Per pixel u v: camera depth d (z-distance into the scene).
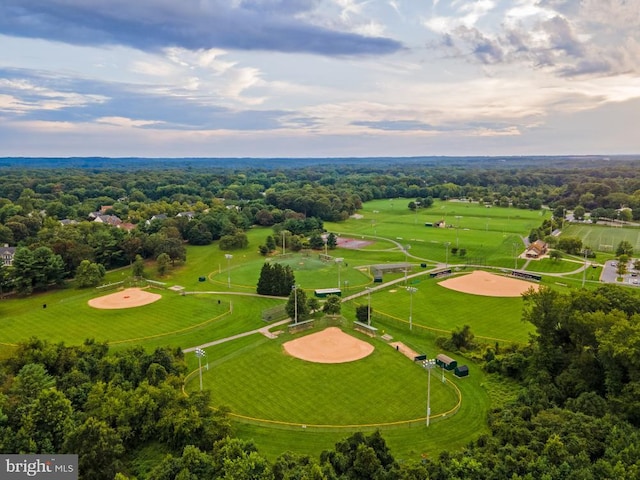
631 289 135.12
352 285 142.00
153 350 93.62
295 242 196.50
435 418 68.69
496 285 139.12
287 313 107.94
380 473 50.34
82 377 70.81
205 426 60.78
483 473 50.62
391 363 86.50
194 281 149.38
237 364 86.06
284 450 61.28
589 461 51.38
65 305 121.69
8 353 78.50
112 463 55.44
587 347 73.38
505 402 72.06
